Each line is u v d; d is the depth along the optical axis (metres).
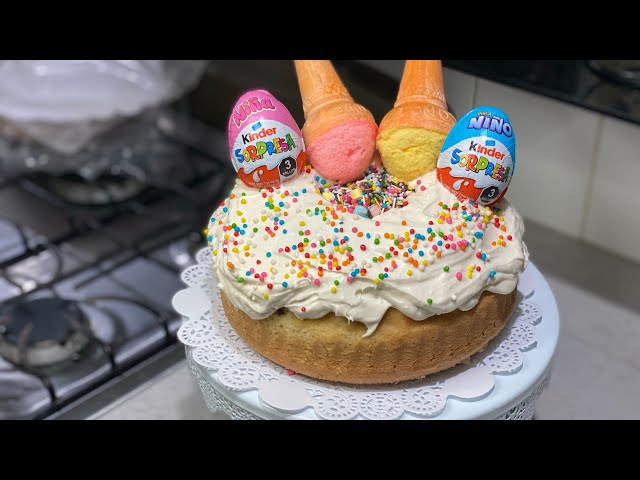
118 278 0.56
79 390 0.47
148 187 0.64
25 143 0.67
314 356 0.37
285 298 0.35
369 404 0.36
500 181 0.37
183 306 0.42
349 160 0.39
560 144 0.56
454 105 0.53
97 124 0.67
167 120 0.73
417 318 0.35
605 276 0.57
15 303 0.52
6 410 0.46
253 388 0.37
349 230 0.36
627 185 0.55
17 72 0.67
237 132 0.38
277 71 0.66
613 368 0.50
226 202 0.40
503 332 0.40
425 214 0.37
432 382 0.37
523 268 0.38
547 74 0.49
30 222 0.61
